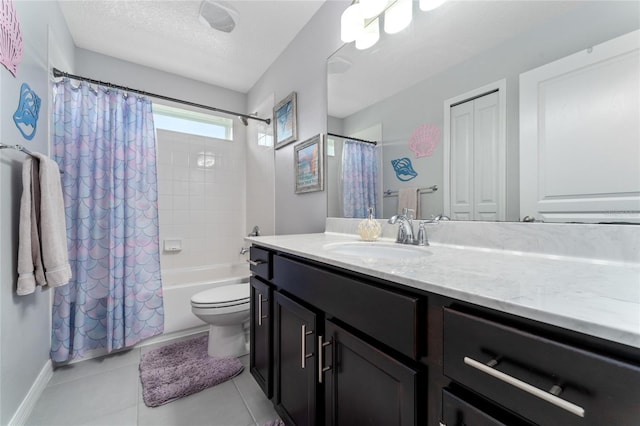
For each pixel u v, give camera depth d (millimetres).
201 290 2182
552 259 790
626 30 675
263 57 2330
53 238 1222
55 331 1641
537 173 840
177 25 1922
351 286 748
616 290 484
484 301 457
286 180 2207
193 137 2770
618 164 687
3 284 1051
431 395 556
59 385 1486
